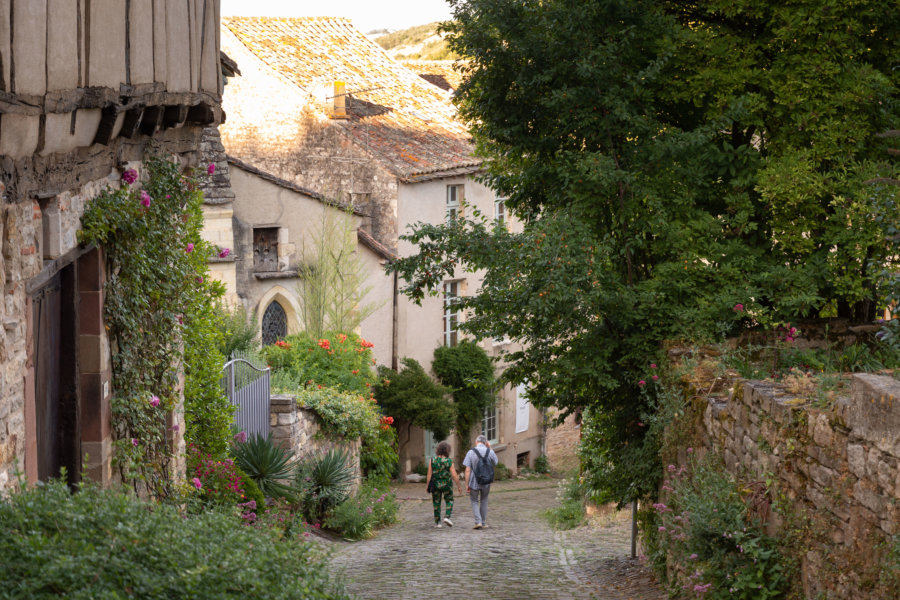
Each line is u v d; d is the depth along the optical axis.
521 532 17.52
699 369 10.58
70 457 7.79
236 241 25.91
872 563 5.92
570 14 11.80
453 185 30.92
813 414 7.05
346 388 23.47
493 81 13.00
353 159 29.16
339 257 26.58
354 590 11.02
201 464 11.53
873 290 11.83
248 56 30.25
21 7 5.61
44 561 4.23
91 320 7.92
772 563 7.65
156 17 8.30
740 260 11.87
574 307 11.41
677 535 9.32
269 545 5.53
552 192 13.07
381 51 36.56
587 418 14.30
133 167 8.72
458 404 29.08
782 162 11.77
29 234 6.31
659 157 11.80
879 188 9.77
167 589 4.50
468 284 31.06
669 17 12.29
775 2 12.11
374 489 19.75
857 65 12.08
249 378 16.03
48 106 6.05
